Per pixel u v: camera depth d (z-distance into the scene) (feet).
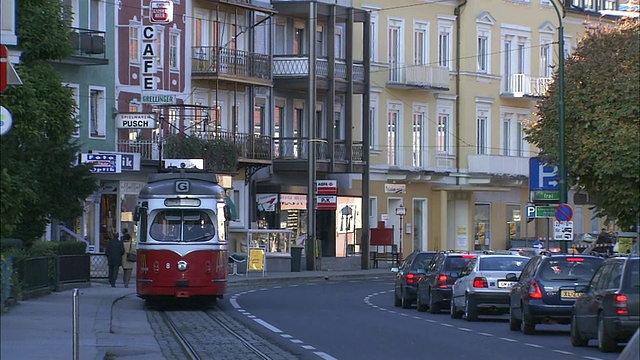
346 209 226.79
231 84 206.80
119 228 180.96
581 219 273.75
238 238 207.00
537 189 142.51
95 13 180.75
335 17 218.59
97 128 180.14
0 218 77.41
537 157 142.31
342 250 226.58
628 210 124.57
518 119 263.49
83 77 177.47
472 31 250.16
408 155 239.50
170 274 117.39
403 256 239.50
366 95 224.94
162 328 97.81
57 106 108.78
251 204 210.59
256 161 205.16
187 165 161.17
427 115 243.81
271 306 128.36
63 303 113.70
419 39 241.76
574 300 91.35
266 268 202.08
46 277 127.24
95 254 167.12
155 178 123.13
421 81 237.66
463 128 249.75
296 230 218.38
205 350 80.07
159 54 191.01
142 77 180.34
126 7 185.98
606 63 123.85
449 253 121.19
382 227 228.02
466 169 249.75
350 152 221.05
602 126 122.72
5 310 99.86
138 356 75.41
